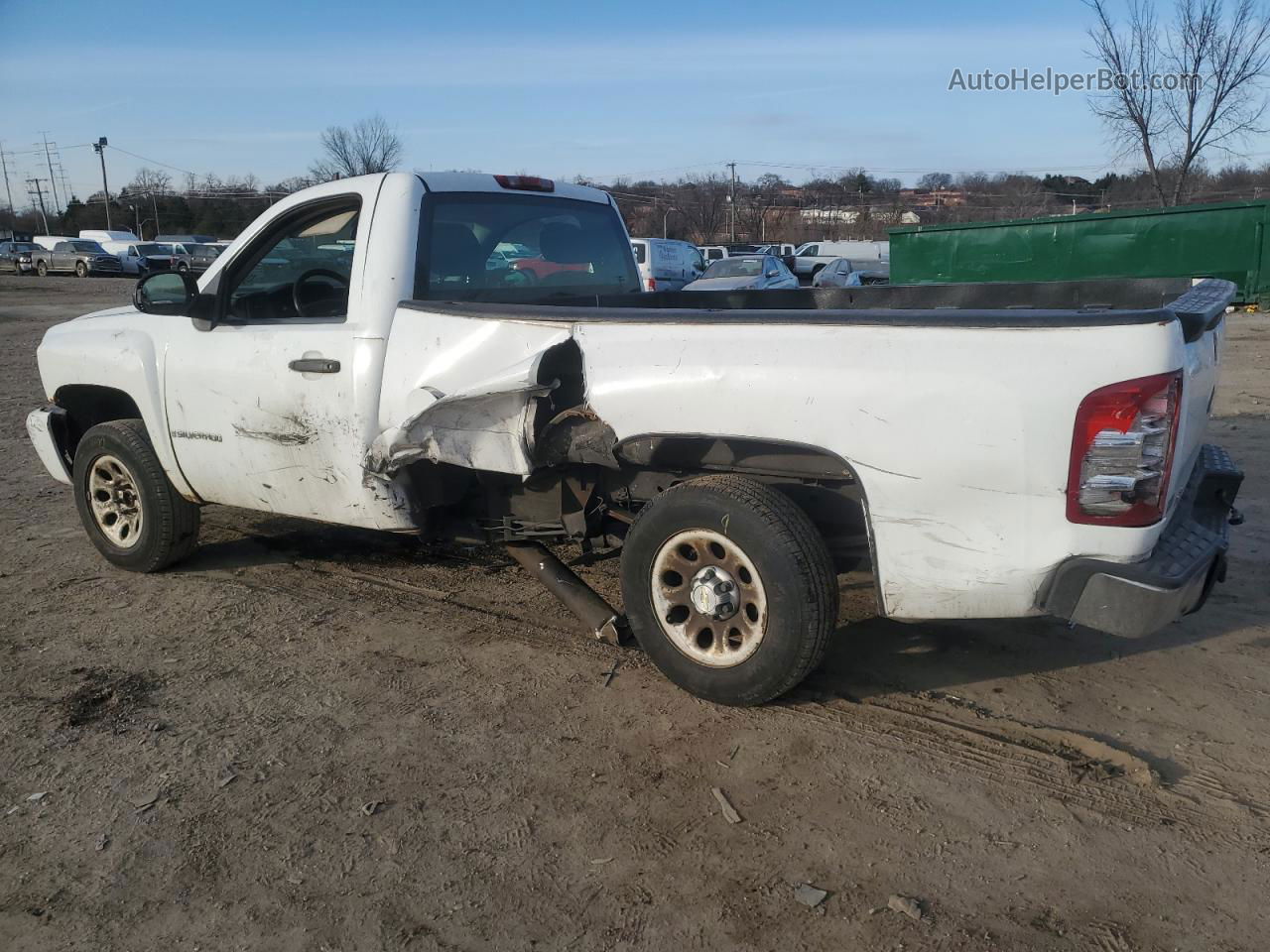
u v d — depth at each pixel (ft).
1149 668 13.48
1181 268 59.93
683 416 11.64
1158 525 10.16
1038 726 11.98
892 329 10.53
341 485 14.52
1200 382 11.46
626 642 14.16
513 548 15.20
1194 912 8.80
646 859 9.68
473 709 12.67
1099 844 9.75
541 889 9.30
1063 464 10.00
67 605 16.51
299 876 9.54
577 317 12.30
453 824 10.29
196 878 9.54
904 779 10.87
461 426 13.08
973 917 8.80
